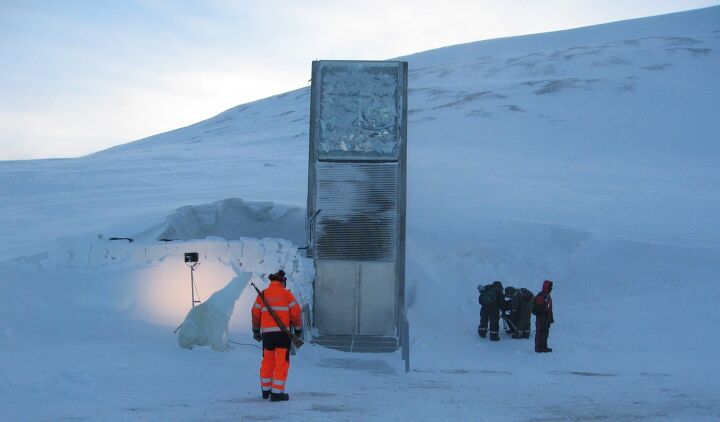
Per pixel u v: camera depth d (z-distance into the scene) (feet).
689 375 37.14
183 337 36.35
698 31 338.75
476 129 195.00
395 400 26.81
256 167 142.10
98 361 30.86
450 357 46.03
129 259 50.26
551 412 24.30
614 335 51.83
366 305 53.47
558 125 198.59
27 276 43.47
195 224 70.64
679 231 77.30
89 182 116.78
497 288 54.34
